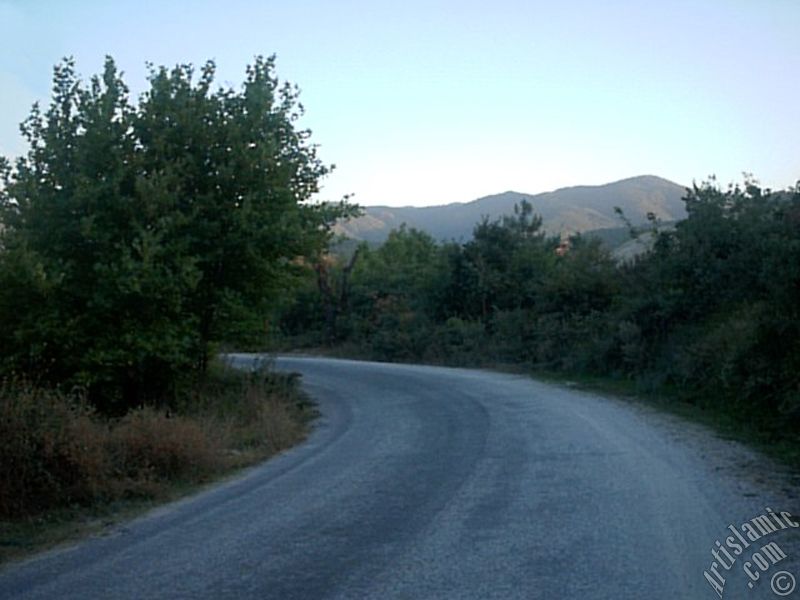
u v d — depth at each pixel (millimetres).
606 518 9758
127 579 8258
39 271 19297
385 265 59438
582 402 22000
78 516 11555
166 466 14016
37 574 8734
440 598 7227
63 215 20844
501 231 47781
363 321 52562
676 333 25594
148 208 20641
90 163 21172
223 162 22406
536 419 18859
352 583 7754
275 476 13945
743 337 19750
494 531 9398
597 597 7109
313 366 39250
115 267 20031
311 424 21234
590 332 31172
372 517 10391
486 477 12562
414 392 26438
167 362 21547
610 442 15414
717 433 16422
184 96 22125
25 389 14203
